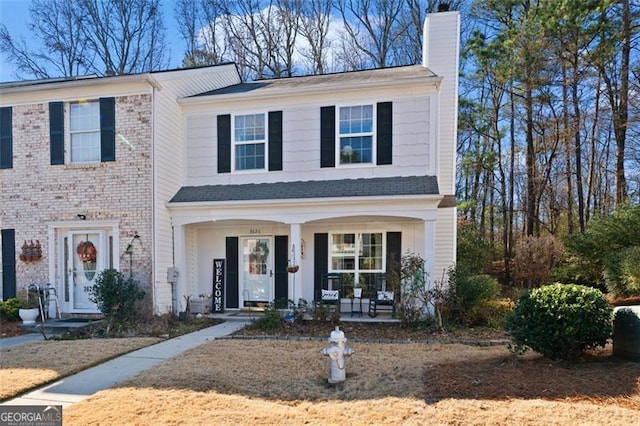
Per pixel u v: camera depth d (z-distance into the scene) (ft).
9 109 35.09
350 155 35.35
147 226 32.71
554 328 17.58
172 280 34.14
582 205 61.00
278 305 33.19
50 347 23.56
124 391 15.62
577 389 14.76
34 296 33.17
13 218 34.88
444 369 17.58
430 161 33.99
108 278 29.91
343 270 36.32
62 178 34.19
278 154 36.42
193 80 39.52
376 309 34.04
